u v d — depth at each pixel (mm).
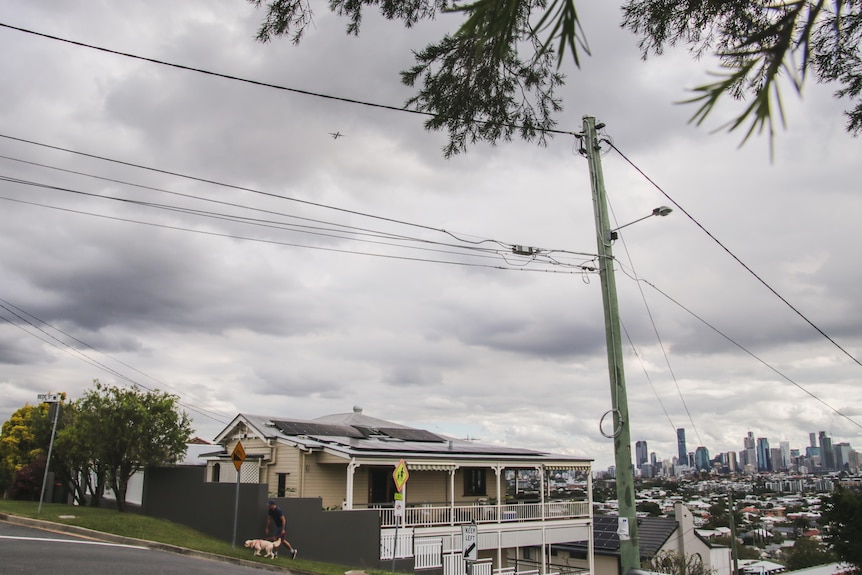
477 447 30562
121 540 16344
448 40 6547
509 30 1728
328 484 24094
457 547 24141
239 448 17766
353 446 24000
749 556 46812
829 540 17141
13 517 17859
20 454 35938
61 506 22297
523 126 7480
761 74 2021
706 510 62531
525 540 26844
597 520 38812
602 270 13430
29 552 12320
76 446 23844
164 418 22141
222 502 19453
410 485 27078
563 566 30594
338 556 19844
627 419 12664
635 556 12062
